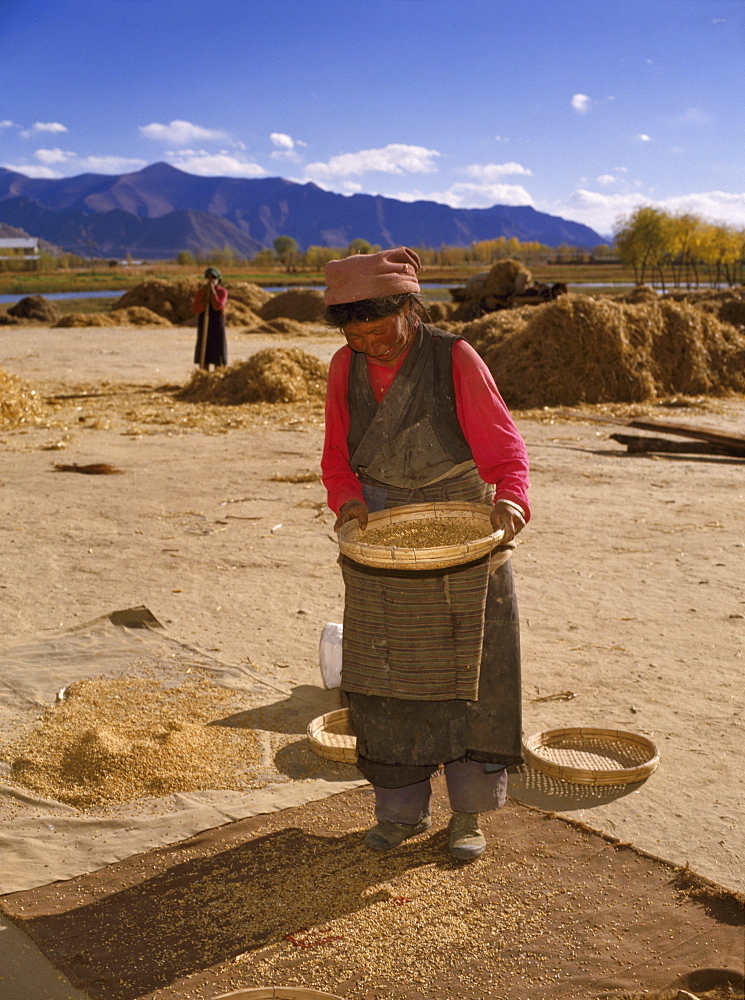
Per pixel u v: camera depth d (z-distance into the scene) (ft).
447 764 10.23
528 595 18.94
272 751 12.50
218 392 51.11
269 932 8.87
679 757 12.25
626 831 10.51
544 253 647.56
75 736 12.75
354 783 11.72
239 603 18.58
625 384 51.16
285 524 24.95
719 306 84.33
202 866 9.95
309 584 19.83
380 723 9.80
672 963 8.30
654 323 53.16
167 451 36.32
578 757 12.20
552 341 50.65
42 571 20.62
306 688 14.52
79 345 89.25
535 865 9.87
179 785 11.60
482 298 104.88
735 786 11.48
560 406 49.03
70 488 29.40
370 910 9.15
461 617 9.39
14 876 9.73
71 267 617.62
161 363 72.54
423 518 9.87
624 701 13.99
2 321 127.13
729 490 29.12
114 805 11.19
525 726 13.19
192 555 21.98
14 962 8.46
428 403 9.64
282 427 42.16
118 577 20.22
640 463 33.88
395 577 9.32
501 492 9.48
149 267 598.75
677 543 22.76
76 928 8.96
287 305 119.34
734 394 53.88
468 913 9.09
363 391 9.84
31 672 15.02
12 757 12.25
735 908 9.02
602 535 23.57
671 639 16.49
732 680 14.70
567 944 8.60
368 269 9.00
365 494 10.34
